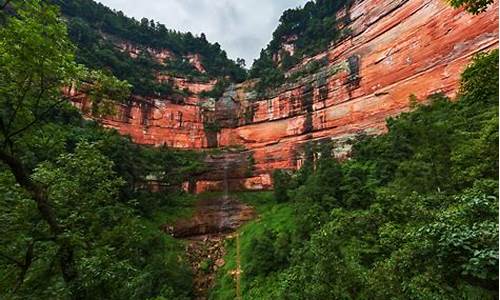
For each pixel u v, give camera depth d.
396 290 7.87
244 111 71.12
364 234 14.42
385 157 30.69
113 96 8.59
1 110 7.02
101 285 7.33
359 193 28.64
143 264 29.89
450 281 6.05
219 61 95.06
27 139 7.78
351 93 52.59
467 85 8.81
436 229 6.01
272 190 58.75
